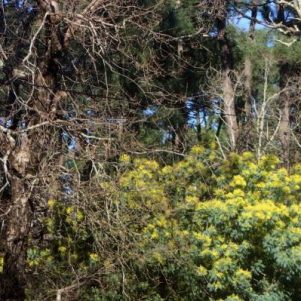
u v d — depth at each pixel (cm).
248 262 1070
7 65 885
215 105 2170
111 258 909
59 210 984
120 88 1052
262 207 1055
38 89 860
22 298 870
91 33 916
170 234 1045
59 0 922
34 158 832
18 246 853
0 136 823
